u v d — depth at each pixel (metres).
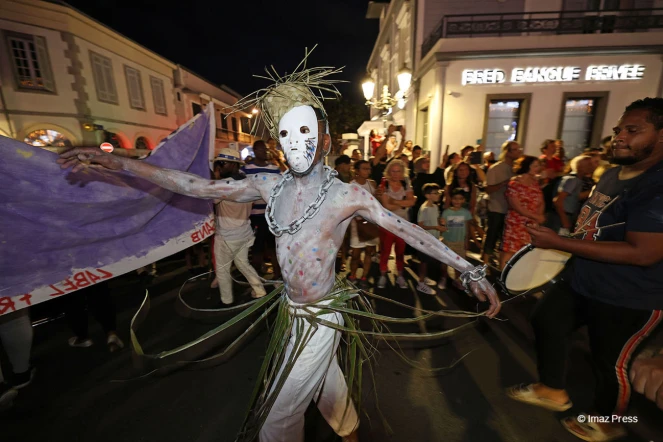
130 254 2.66
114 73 14.57
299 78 1.44
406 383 2.70
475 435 2.21
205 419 2.37
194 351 3.15
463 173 5.24
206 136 3.29
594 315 1.96
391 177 4.22
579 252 1.69
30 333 2.59
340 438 2.17
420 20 10.48
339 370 1.80
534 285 2.22
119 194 2.47
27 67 11.80
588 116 8.99
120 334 3.44
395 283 4.70
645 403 2.37
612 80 8.56
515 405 2.45
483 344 3.19
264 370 1.65
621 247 1.63
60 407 2.47
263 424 1.51
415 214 5.55
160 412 2.44
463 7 10.09
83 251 2.39
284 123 1.38
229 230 3.69
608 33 8.37
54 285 2.27
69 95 12.75
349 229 4.96
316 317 1.51
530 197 3.99
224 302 3.96
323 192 1.42
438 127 9.12
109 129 14.37
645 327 1.80
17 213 2.07
